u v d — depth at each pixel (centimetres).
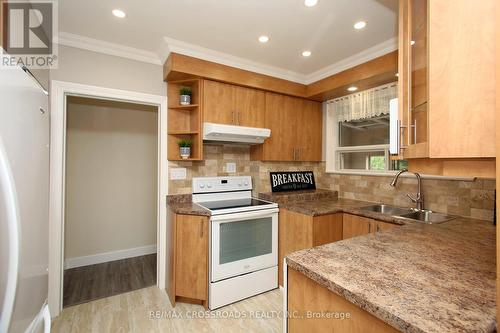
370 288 79
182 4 167
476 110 61
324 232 231
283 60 256
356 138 307
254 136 255
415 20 93
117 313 210
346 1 164
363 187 285
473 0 62
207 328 191
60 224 206
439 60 71
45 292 139
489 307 69
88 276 279
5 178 87
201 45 226
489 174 64
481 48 60
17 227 91
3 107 88
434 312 67
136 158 342
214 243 215
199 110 241
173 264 220
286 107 296
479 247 119
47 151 145
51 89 201
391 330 70
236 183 289
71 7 169
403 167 251
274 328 192
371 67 236
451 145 67
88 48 216
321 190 323
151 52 239
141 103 245
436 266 96
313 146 321
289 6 169
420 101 87
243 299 232
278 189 309
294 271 105
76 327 191
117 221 330
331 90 280
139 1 164
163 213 252
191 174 267
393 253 110
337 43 221
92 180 314
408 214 221
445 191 216
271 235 251
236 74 255
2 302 86
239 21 188
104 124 321
